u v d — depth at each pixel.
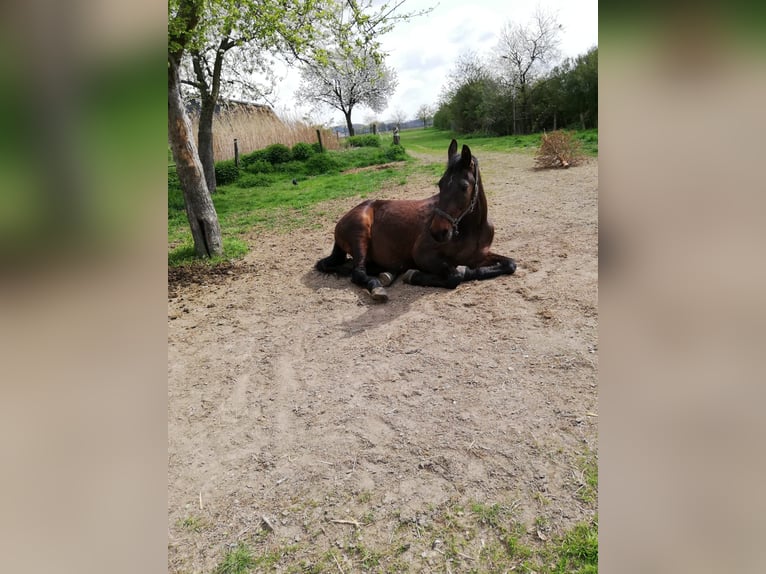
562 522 1.86
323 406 2.83
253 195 11.41
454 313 3.81
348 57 7.93
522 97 22.00
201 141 11.91
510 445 2.30
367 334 3.68
